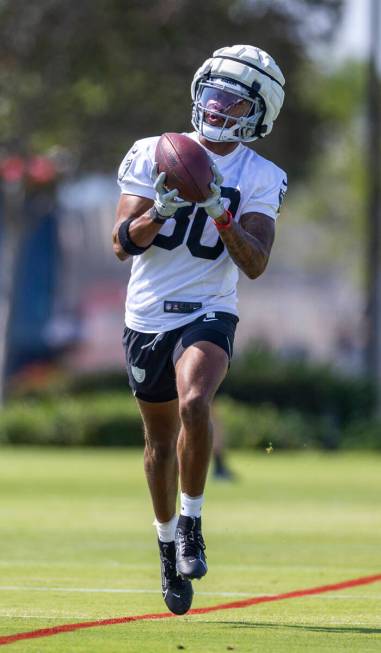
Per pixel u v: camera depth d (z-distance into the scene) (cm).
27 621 2227
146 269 2220
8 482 5809
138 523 4200
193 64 8981
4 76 8738
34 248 13000
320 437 8538
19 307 12900
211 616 2334
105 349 14050
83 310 13838
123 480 5966
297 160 10644
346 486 5862
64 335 13388
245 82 2234
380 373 10069
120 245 2170
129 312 2241
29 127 8719
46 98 8681
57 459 7312
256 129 2300
